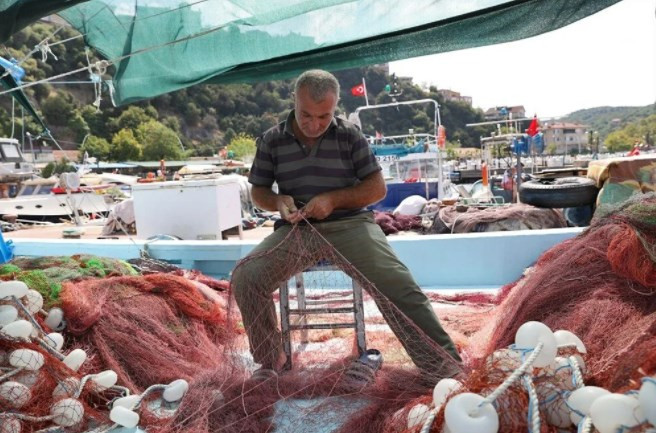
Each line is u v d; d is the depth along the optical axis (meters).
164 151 100.50
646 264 2.71
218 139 121.56
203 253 6.43
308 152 3.38
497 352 1.94
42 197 22.95
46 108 97.56
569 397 1.72
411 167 20.55
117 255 6.78
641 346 1.83
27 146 75.44
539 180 8.54
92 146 94.69
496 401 1.75
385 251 3.12
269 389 2.68
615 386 1.73
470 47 5.41
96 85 5.86
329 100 3.09
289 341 3.14
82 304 3.26
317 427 2.42
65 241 7.14
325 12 5.22
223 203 9.66
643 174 6.51
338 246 3.15
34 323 2.81
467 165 49.72
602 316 2.65
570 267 3.10
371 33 5.39
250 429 2.43
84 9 5.23
